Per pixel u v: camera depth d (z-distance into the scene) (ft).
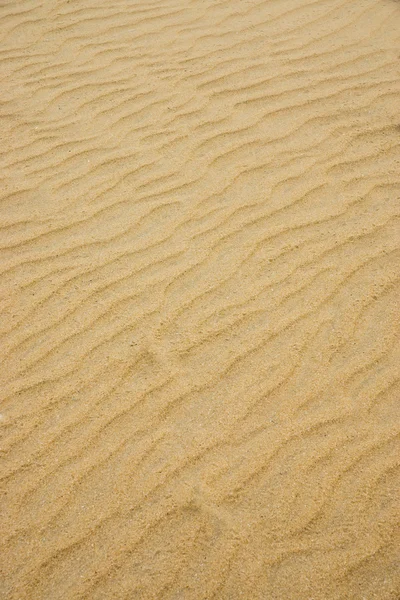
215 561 7.92
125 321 10.82
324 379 9.81
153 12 19.83
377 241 11.96
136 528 8.25
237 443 9.09
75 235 12.51
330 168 13.79
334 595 7.57
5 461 9.00
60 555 8.04
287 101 15.93
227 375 9.95
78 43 18.56
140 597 7.64
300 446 9.00
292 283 11.28
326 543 8.02
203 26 19.10
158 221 12.71
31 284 11.55
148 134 15.11
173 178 13.79
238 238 12.21
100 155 14.56
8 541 8.18
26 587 7.77
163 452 9.04
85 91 16.67
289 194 13.16
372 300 10.91
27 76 17.33
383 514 8.24
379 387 9.65
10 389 9.91
